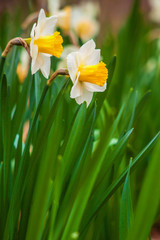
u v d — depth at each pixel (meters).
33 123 0.84
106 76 0.82
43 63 0.82
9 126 0.84
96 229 0.86
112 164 0.84
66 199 0.83
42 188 0.76
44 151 0.86
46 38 0.81
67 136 0.85
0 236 0.86
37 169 0.88
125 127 0.94
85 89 0.84
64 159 0.85
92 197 0.85
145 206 0.72
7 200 0.86
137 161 0.82
